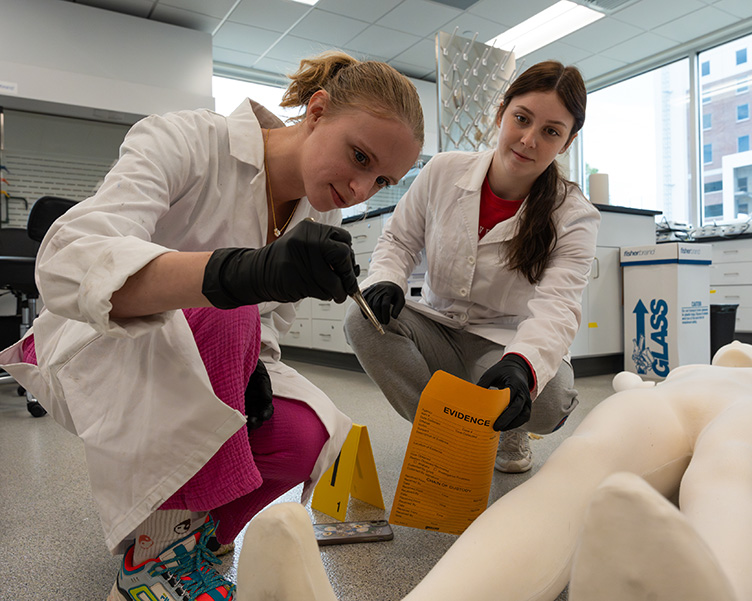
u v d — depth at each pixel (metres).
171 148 0.78
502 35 5.32
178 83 4.89
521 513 0.63
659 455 0.81
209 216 0.85
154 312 0.60
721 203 5.37
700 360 3.12
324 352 4.09
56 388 0.79
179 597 0.77
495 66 3.25
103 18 4.60
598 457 0.73
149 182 0.70
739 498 0.60
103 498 0.74
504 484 1.41
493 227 1.40
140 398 0.73
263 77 6.03
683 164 5.59
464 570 0.55
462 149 3.19
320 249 0.52
